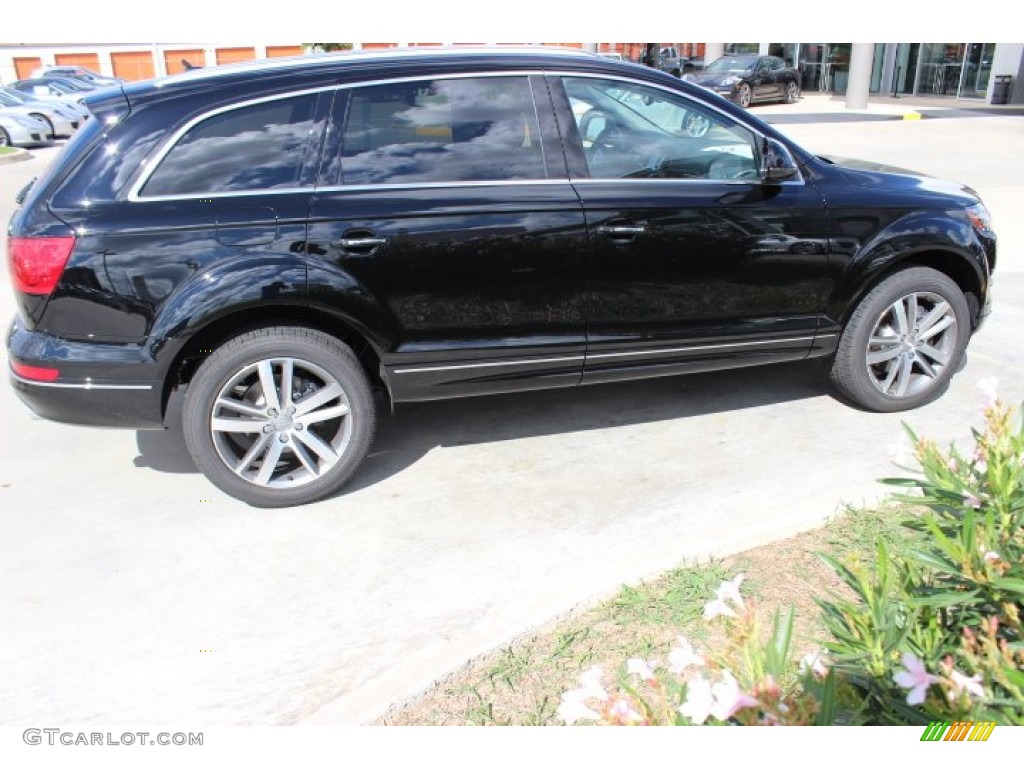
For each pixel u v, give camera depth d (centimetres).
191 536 366
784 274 424
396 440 452
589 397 499
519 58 394
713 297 417
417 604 315
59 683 279
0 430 479
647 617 289
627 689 173
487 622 290
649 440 441
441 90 381
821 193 426
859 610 213
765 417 463
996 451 193
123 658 291
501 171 384
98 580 336
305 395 380
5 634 304
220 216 351
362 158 370
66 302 346
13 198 1225
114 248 342
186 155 354
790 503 371
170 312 347
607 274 397
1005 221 928
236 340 364
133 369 351
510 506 382
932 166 1357
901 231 435
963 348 465
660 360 421
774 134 424
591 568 318
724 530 336
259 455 388
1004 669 156
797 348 442
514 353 395
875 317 442
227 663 287
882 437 433
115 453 450
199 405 364
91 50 3734
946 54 2781
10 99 2164
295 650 292
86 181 347
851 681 176
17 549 358
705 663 177
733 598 177
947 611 189
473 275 379
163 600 322
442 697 259
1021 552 181
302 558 347
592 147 398
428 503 388
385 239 364
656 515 368
